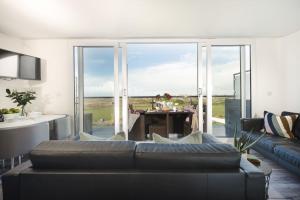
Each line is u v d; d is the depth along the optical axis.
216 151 1.46
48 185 1.39
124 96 4.84
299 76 4.22
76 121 4.91
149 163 1.44
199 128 4.84
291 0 2.90
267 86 4.78
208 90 4.79
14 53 4.03
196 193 1.39
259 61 4.77
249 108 4.91
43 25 3.79
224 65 5.03
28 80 4.74
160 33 4.41
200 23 3.80
